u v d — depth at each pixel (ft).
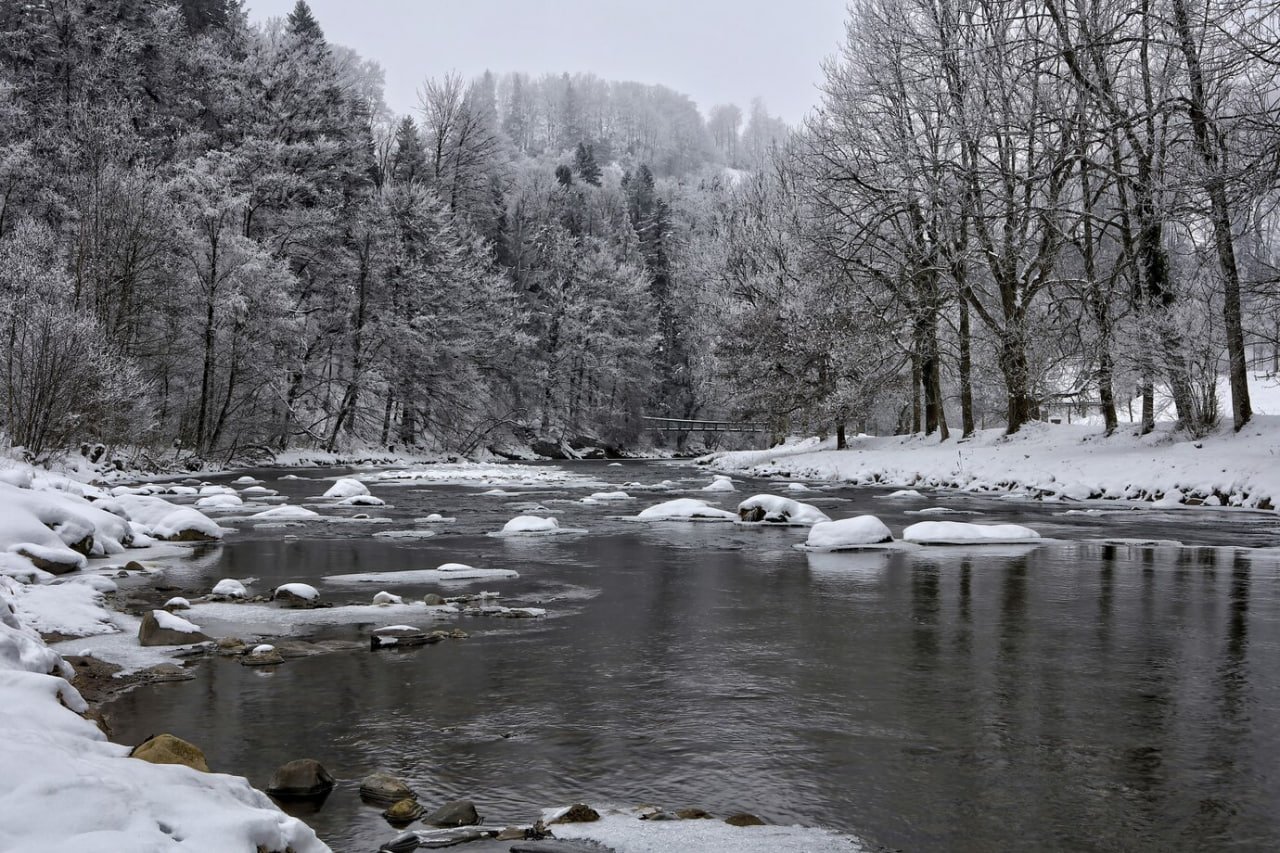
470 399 191.31
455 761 16.81
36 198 126.31
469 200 218.59
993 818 14.14
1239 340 80.84
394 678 22.94
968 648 26.58
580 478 127.34
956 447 111.04
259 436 147.23
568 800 14.92
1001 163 100.12
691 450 266.77
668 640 27.71
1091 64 91.40
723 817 14.17
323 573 41.19
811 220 129.18
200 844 9.30
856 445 137.90
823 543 51.78
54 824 8.76
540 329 233.14
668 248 296.10
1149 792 15.28
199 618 30.32
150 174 124.98
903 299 111.34
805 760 16.93
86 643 26.13
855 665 24.53
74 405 90.07
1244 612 32.19
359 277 168.25
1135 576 40.83
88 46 145.79
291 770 15.19
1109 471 84.38
